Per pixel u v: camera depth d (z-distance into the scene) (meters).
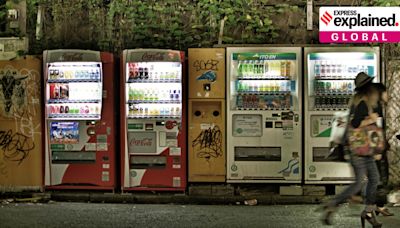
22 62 10.61
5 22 11.95
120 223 8.70
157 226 8.51
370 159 7.58
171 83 10.46
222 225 8.59
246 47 10.52
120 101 10.70
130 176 10.70
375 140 7.53
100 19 12.08
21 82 10.64
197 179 10.72
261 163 10.64
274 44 11.20
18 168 10.74
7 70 10.65
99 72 10.52
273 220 8.96
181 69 10.43
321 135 10.52
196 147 10.70
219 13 11.89
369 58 10.37
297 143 10.57
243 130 10.64
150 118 10.51
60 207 10.03
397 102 10.95
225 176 10.71
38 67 10.64
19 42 11.62
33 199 10.56
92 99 10.55
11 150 10.73
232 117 10.60
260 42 11.78
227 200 10.54
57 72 10.52
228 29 11.88
